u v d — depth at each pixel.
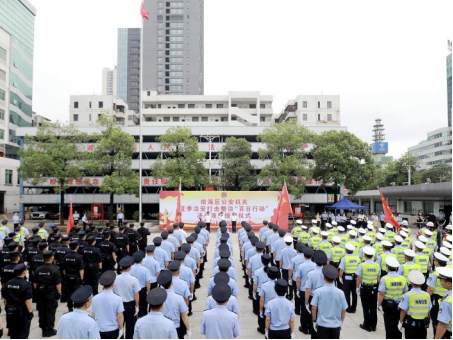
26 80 61.69
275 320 5.93
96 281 10.66
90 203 45.56
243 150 38.00
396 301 7.41
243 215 28.00
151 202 45.12
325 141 35.41
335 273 6.24
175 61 101.44
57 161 32.62
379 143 96.69
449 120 91.06
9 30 56.16
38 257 10.01
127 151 34.31
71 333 4.96
